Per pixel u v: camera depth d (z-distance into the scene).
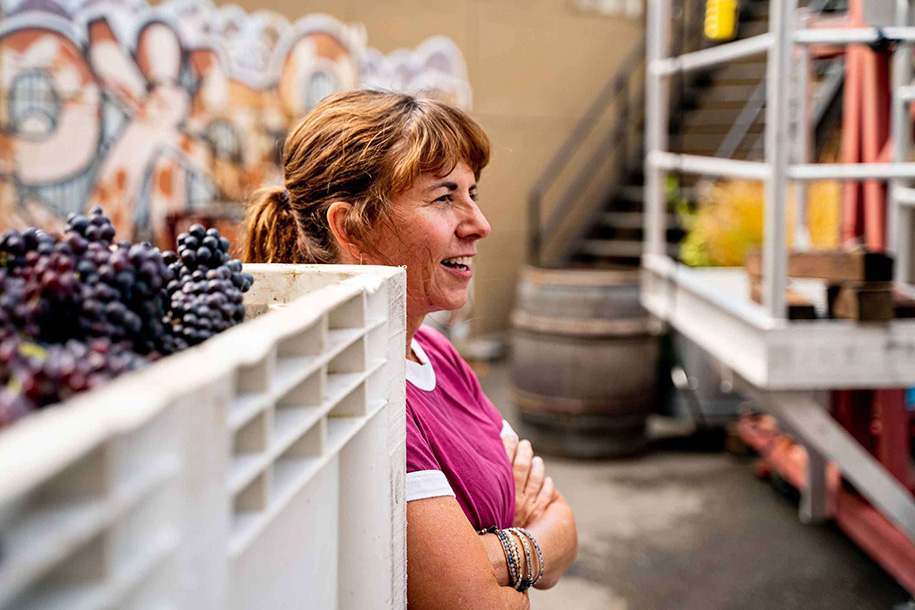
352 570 0.99
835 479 3.91
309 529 0.84
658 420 6.03
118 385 0.49
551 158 9.18
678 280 3.68
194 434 0.53
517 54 8.77
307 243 1.49
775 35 2.63
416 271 1.45
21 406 0.52
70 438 0.40
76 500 0.44
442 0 8.05
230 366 0.57
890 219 3.42
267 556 0.72
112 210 6.02
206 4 6.37
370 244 1.44
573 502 4.54
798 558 3.87
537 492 1.68
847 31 2.61
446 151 1.42
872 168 2.62
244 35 6.61
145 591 0.50
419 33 7.89
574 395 5.08
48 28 5.66
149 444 0.49
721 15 3.45
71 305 0.70
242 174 6.64
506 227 8.83
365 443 0.97
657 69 4.11
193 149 6.37
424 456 1.30
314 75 7.09
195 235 0.87
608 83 9.60
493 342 8.55
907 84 3.41
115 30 5.94
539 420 5.20
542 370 5.14
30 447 0.39
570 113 9.30
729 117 8.55
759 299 3.04
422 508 1.26
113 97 5.96
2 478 0.36
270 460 0.65
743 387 3.21
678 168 3.75
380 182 1.42
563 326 5.03
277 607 0.75
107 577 0.45
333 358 0.91
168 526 0.50
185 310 0.80
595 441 5.15
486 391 6.92
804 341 2.65
